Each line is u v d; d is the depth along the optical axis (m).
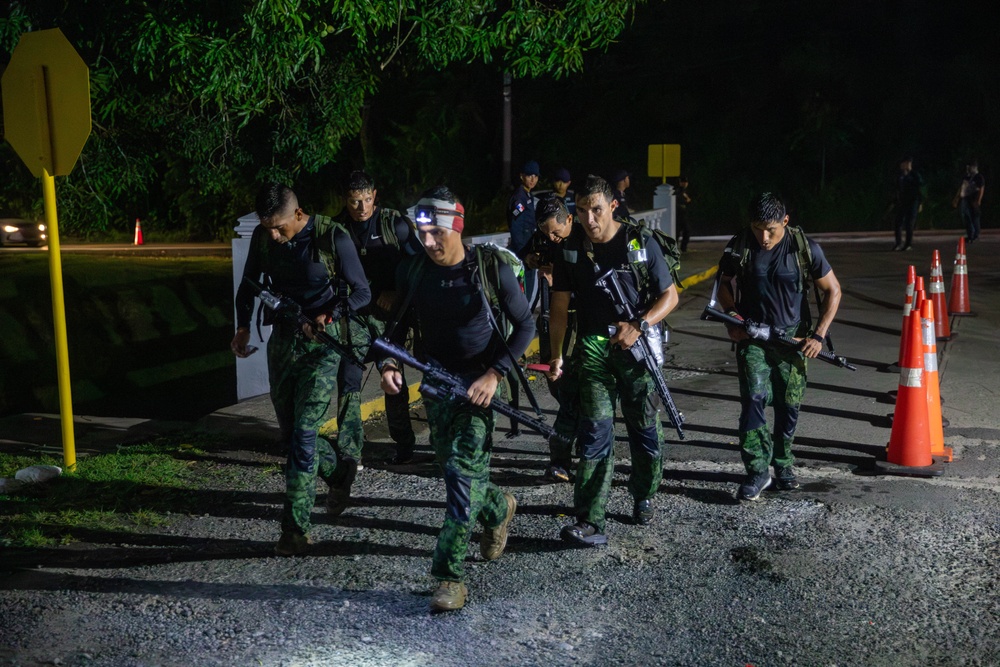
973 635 4.44
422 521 5.86
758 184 32.62
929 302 7.06
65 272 23.75
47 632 4.50
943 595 4.84
